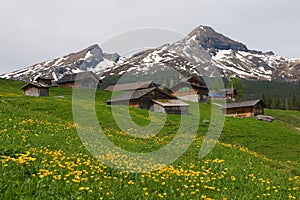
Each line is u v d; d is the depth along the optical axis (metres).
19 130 22.84
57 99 61.22
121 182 13.30
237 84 132.00
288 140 50.53
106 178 13.34
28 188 10.77
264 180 15.83
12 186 10.63
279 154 42.50
